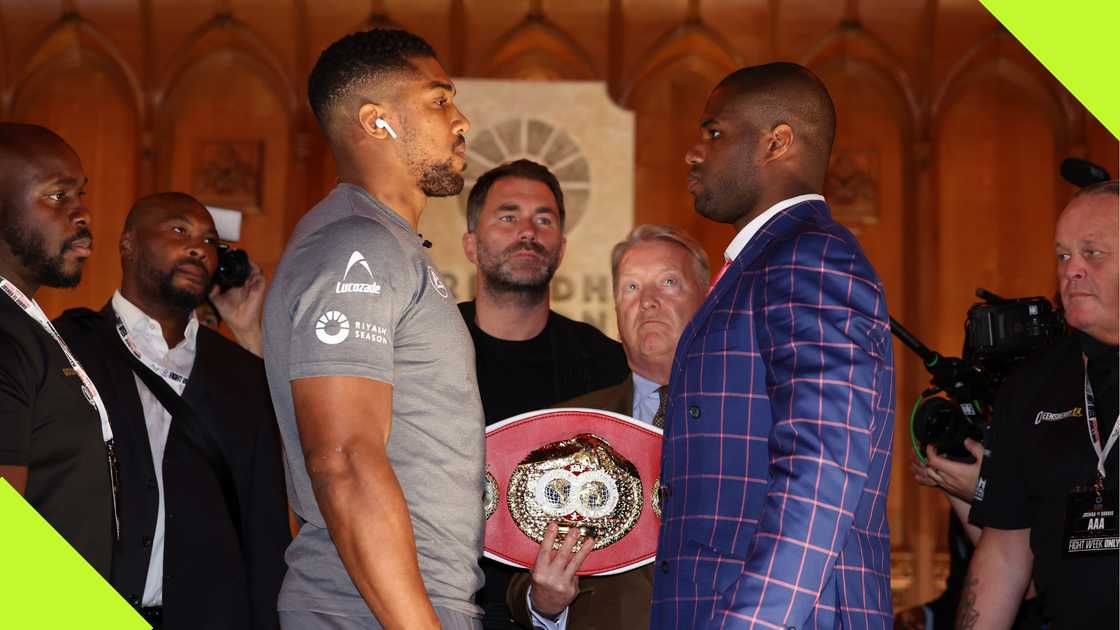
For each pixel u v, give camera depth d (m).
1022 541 2.78
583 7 6.76
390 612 1.97
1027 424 2.71
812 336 2.11
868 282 2.16
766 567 2.03
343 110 2.30
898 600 6.34
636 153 6.74
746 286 2.25
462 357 2.21
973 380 3.14
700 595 2.20
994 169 6.74
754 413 2.21
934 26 6.71
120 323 3.34
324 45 6.77
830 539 2.04
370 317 2.08
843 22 6.74
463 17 6.75
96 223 6.61
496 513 2.77
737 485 2.21
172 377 3.36
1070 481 2.58
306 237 2.19
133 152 6.69
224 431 3.31
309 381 2.05
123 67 6.69
